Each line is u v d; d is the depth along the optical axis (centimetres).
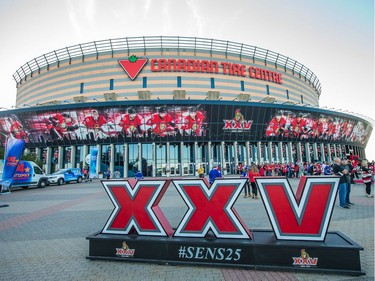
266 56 4275
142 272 408
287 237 426
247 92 3978
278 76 4334
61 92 3922
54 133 3588
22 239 629
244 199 1219
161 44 3750
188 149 3631
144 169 3512
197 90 3709
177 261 438
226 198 454
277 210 438
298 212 426
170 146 3600
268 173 2669
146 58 3691
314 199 422
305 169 2653
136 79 3666
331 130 4353
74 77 3875
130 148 3584
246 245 418
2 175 1600
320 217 417
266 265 407
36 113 3528
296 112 3844
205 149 3669
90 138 3534
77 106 3394
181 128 3438
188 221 468
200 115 3416
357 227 643
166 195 1470
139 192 491
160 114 3375
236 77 3944
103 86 3716
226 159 3672
